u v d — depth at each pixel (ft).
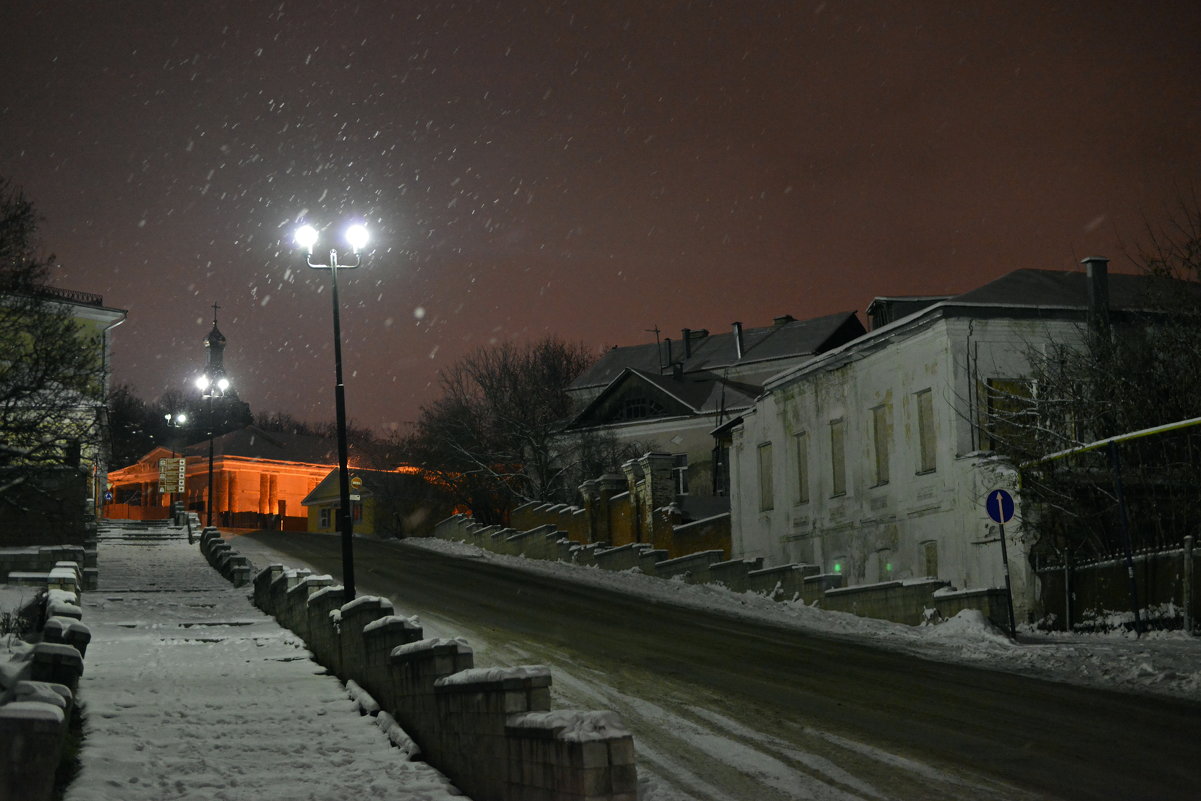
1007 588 79.10
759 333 264.31
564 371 311.06
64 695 36.60
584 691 53.78
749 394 224.53
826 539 123.03
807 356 239.50
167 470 267.39
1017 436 94.43
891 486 110.22
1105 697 52.21
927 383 104.53
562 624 84.48
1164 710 48.49
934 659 67.67
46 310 103.76
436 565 143.95
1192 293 91.91
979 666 64.08
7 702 30.04
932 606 84.94
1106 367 92.27
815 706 49.96
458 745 37.35
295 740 42.52
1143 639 70.90
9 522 121.29
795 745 41.83
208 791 35.60
